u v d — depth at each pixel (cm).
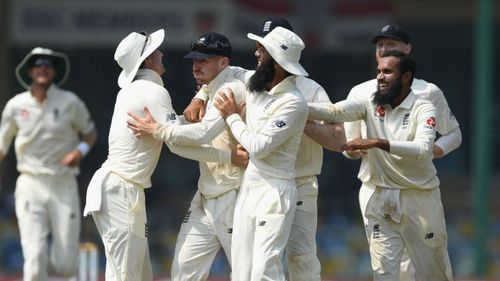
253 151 3166
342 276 6594
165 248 6750
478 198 6331
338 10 7906
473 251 6594
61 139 4406
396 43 3612
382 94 3341
